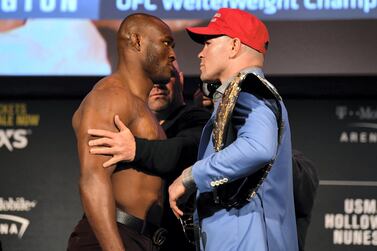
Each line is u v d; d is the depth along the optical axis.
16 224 4.90
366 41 4.72
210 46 2.99
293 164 3.28
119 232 2.95
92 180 2.88
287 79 4.77
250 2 4.73
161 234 3.08
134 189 3.00
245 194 2.81
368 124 4.84
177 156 3.07
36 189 4.94
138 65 3.09
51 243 4.90
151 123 3.08
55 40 4.80
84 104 2.99
